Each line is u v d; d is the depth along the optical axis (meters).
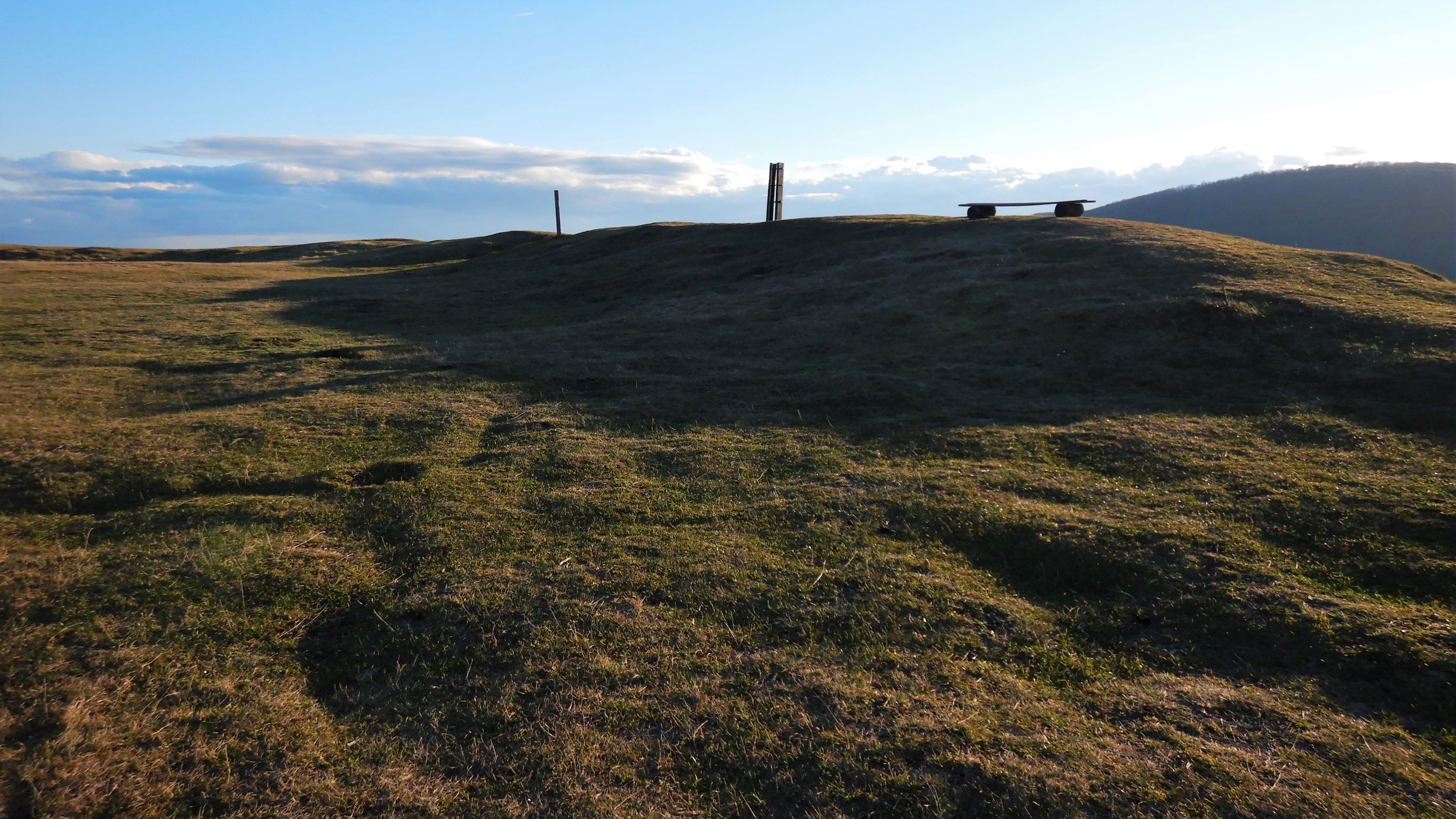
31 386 13.07
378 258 49.28
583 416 11.65
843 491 8.21
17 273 31.62
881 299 19.92
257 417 11.33
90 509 8.01
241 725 4.53
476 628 5.50
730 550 6.76
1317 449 9.27
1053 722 4.48
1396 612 5.55
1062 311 16.08
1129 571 6.35
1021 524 7.16
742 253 31.11
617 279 30.06
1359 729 4.43
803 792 3.94
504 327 21.81
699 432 10.73
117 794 4.01
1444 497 7.37
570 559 6.59
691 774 4.08
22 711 4.62
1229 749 4.25
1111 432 10.08
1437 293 15.48
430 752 4.31
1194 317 14.50
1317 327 13.52
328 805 3.94
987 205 30.50
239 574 6.30
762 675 4.93
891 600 5.84
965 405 11.75
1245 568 6.27
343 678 5.09
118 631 5.48
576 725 4.45
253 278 35.44
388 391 13.38
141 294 26.64
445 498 8.05
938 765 4.09
